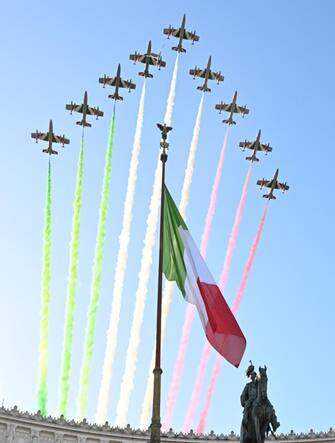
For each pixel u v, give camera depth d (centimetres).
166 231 6400
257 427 6150
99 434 11038
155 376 5397
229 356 6178
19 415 10638
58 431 10856
